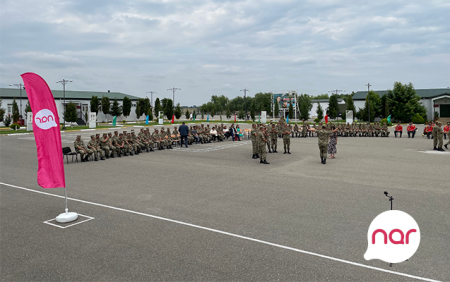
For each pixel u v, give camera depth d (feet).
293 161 57.11
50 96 27.53
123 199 32.37
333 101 236.43
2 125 193.88
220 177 43.29
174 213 27.73
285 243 21.17
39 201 32.09
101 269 17.90
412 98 217.15
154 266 18.15
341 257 19.10
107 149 62.13
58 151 27.14
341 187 36.99
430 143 87.86
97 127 174.50
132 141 68.33
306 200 31.53
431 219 25.62
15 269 18.08
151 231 23.57
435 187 36.60
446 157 60.54
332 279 16.56
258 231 23.36
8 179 42.91
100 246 21.02
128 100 241.76
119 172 47.47
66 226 24.88
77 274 17.39
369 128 115.14
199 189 36.42
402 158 59.57
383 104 226.38
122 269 17.85
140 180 41.65
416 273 17.17
